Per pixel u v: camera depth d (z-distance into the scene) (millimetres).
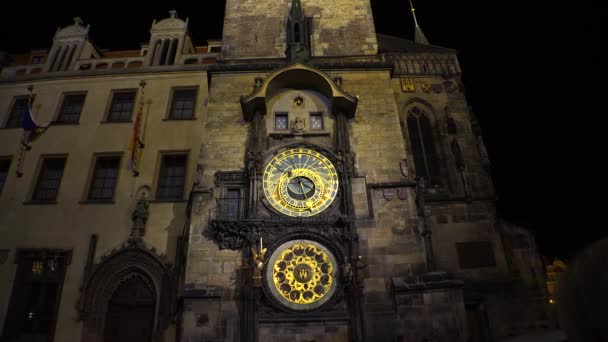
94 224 27844
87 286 25688
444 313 19625
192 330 19688
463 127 29719
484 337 23312
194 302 20234
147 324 25281
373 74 27453
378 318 19906
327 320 19797
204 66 33406
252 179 22812
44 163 30734
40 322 25734
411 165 28562
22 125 32375
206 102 32188
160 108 32125
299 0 31094
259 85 26625
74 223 27953
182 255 26156
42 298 26312
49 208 28594
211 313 20078
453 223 26156
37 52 39375
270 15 31938
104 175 30250
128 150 30453
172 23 36844
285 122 25391
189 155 30172
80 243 27297
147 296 26062
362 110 25953
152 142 30672
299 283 20469
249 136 25125
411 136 29891
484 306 24000
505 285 24406
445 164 28500
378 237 21844
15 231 27922
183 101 32844
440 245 25547
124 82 33500
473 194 27125
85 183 29406
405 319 19672
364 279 20844
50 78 33938
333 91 24641
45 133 31609
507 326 23438
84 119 31984
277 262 20859
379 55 30031
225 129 25391
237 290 20672
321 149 23875
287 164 23562
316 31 30922
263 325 19812
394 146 24719
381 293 20516
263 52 30219
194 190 23219
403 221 22250
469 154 28656
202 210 22734
